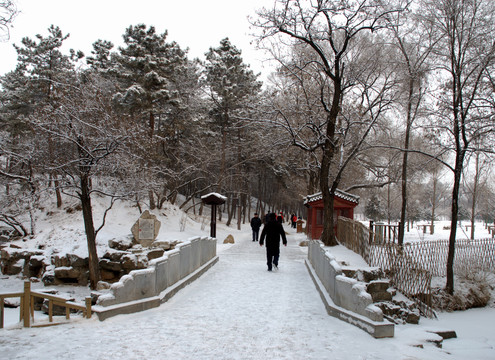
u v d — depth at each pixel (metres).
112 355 5.29
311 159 28.89
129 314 7.68
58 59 28.77
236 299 9.37
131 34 27.95
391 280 12.82
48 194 23.12
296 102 22.89
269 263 14.04
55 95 17.78
